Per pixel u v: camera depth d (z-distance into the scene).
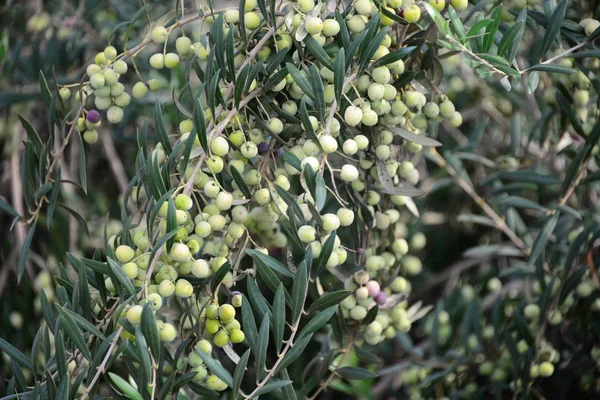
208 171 1.21
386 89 1.24
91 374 1.15
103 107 1.31
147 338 1.12
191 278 1.21
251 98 1.21
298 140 1.25
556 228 1.72
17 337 1.86
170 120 1.91
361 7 1.22
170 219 1.14
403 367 1.73
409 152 1.43
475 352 1.68
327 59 1.20
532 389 1.66
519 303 1.67
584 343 1.62
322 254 1.20
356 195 1.35
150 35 1.30
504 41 1.26
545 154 1.81
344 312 1.39
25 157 1.33
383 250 1.40
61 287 1.23
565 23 1.38
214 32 1.21
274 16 1.21
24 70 1.88
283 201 1.21
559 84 1.49
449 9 1.23
